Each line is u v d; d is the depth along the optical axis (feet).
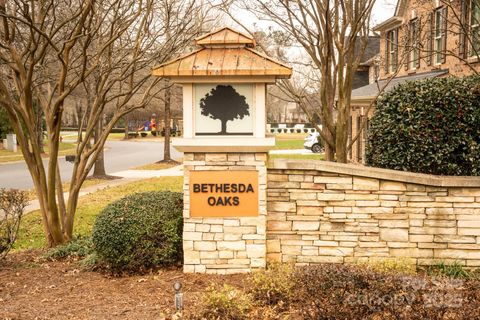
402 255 23.15
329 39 30.96
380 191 23.09
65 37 29.55
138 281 22.03
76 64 41.06
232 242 22.59
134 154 140.36
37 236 37.40
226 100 22.17
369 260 23.07
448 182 22.79
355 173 22.97
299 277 18.61
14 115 28.30
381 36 63.57
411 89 26.63
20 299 20.21
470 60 47.75
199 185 22.49
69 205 30.30
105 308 18.81
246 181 22.41
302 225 23.27
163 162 106.32
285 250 23.32
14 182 73.82
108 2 32.89
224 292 18.15
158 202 24.14
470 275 22.07
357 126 75.41
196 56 22.04
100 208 48.70
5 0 28.89
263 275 19.66
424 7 51.90
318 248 23.27
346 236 23.25
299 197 23.25
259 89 22.00
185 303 18.90
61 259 27.02
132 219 23.06
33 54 26.91
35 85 32.53
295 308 17.90
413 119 26.08
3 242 28.53
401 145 26.30
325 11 31.63
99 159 77.97
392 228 23.12
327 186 23.16
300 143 171.73
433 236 23.08
